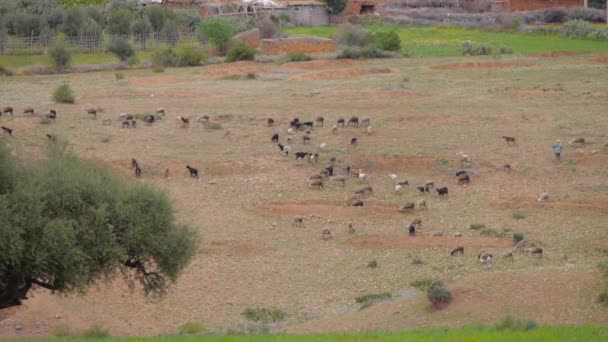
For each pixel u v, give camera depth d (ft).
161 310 160.25
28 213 124.57
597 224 209.87
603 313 139.54
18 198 124.88
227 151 276.00
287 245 197.26
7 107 328.29
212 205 227.20
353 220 214.48
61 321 152.76
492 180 248.93
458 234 201.77
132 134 298.76
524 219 214.48
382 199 231.09
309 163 262.67
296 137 293.84
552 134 298.56
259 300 166.20
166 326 152.76
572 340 111.96
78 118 321.73
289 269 182.19
